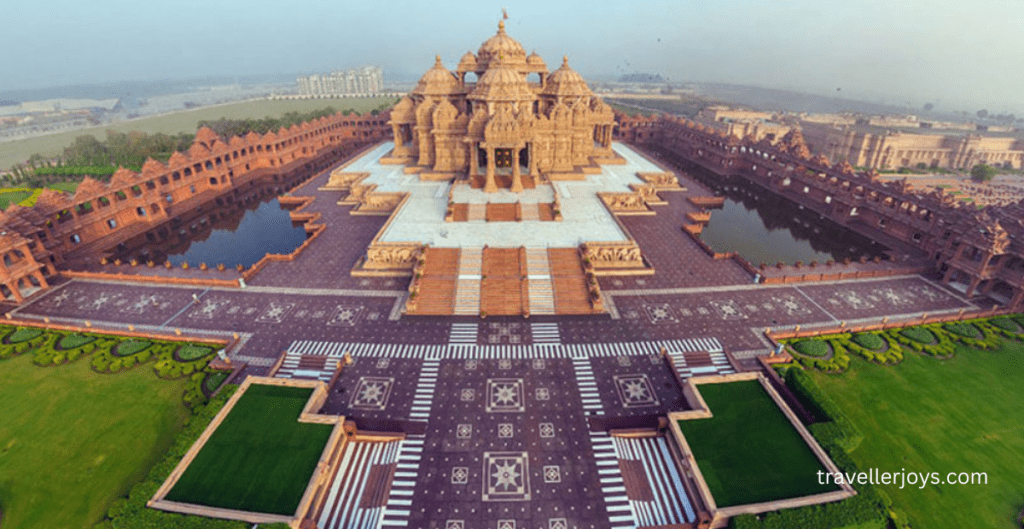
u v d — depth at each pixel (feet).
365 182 245.04
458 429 103.86
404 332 137.08
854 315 146.61
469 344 131.95
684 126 384.68
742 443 94.07
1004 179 391.24
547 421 106.32
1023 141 442.91
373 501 87.86
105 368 123.03
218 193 271.90
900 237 202.49
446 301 147.95
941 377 121.19
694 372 122.52
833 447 91.50
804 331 137.39
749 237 227.81
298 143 340.59
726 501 82.38
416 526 83.51
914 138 444.55
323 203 247.70
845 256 209.15
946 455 99.14
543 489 90.43
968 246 155.33
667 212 238.68
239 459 90.53
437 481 91.71
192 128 631.97
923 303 153.38
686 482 89.81
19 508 87.86
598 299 146.20
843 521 77.61
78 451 99.66
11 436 102.89
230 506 81.71
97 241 199.93
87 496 90.07
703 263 180.14
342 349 129.59
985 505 88.63
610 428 104.53
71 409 110.42
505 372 121.39
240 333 135.95
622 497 89.04
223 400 102.58
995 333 138.51
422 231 180.14
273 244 212.64
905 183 200.54
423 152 261.44
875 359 126.93
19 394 114.83
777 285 163.84
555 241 173.47
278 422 99.25
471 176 229.86
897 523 84.07
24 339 134.00
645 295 156.35
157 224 227.40
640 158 315.17
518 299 148.66
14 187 295.89
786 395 110.01
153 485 84.17
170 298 154.20
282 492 84.17
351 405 110.42
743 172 325.01
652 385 117.29
